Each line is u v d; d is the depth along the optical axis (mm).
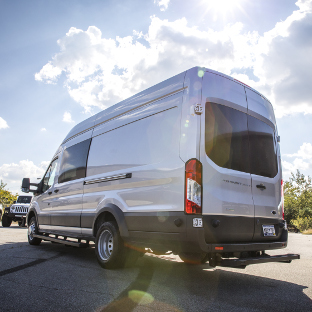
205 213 3514
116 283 3812
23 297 3209
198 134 3664
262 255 4094
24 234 11117
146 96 4641
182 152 3670
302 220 25234
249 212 3996
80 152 6184
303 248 8445
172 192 3664
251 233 3986
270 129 4797
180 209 3516
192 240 3371
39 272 4410
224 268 5160
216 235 3561
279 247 4285
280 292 3658
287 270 5094
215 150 3789
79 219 5684
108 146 5285
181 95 3945
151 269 4777
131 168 4527
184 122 3771
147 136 4371
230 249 3600
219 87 4074
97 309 2875
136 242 4203
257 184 4215
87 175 5723
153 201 3938
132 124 4785
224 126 3982
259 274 4746
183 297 3332
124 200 4512
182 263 5531
